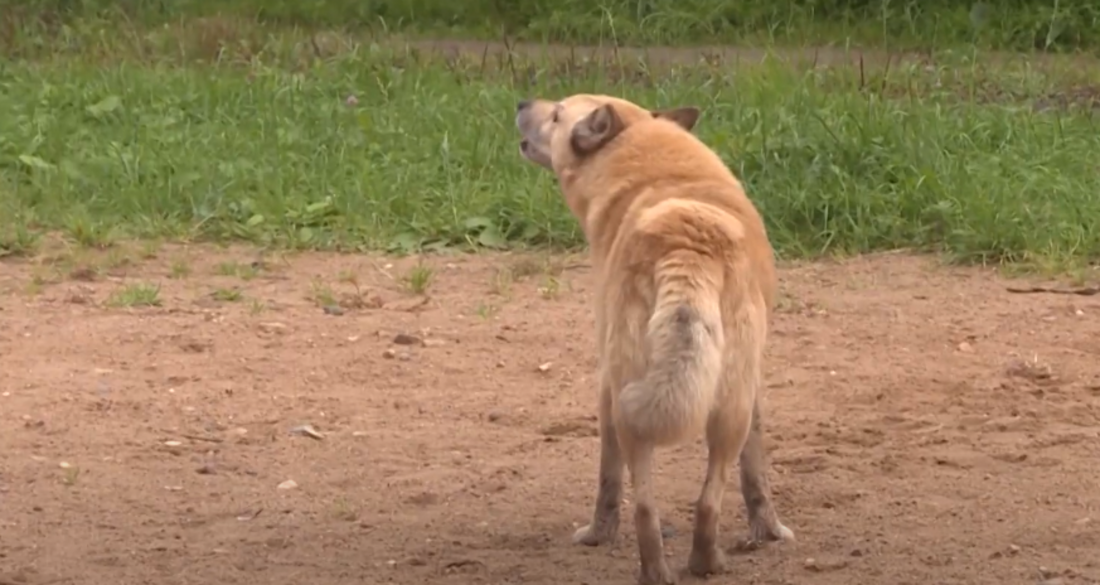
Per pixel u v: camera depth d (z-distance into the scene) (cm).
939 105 1888
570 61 2291
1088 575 799
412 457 995
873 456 996
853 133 1703
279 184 1664
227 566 819
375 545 852
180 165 1717
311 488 940
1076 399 1103
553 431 1044
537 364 1179
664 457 1008
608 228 820
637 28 2714
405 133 1858
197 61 2336
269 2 2795
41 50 2408
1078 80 2258
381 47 2448
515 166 1730
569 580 800
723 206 795
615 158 842
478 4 2877
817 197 1584
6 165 1744
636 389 716
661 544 782
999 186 1595
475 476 959
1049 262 1434
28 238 1502
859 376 1154
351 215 1590
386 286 1402
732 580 794
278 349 1208
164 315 1295
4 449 994
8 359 1170
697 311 714
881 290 1394
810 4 2745
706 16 2719
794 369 1171
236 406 1084
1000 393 1116
